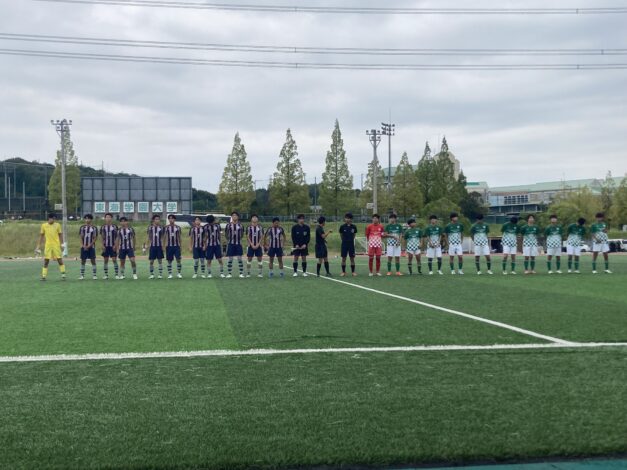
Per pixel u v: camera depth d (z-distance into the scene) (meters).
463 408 4.53
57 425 4.18
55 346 7.09
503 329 8.18
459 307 10.69
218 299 12.23
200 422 4.24
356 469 3.56
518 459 3.68
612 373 5.59
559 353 6.53
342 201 58.53
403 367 5.89
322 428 4.11
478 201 91.38
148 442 3.86
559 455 3.71
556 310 10.21
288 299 12.16
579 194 73.25
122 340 7.48
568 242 20.75
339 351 6.70
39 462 3.55
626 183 68.56
